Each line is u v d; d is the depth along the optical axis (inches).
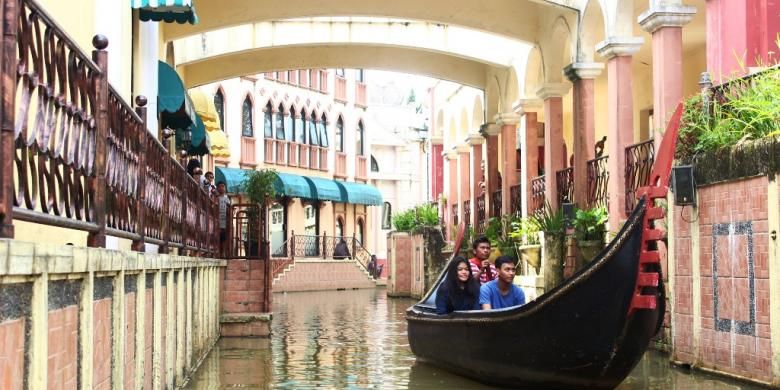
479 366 430.0
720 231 431.8
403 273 1338.6
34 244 152.1
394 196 2124.8
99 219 217.6
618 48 616.7
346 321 866.1
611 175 625.9
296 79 1772.9
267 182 728.3
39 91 165.9
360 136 2009.1
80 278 192.1
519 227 816.3
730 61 484.1
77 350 191.6
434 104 1321.4
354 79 1975.9
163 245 347.9
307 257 1729.8
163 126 745.0
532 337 387.2
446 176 1219.9
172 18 557.6
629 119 617.0
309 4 776.3
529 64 840.3
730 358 423.5
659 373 445.7
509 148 922.1
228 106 1576.0
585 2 676.7
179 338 389.4
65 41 184.2
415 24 882.1
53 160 177.3
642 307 358.6
